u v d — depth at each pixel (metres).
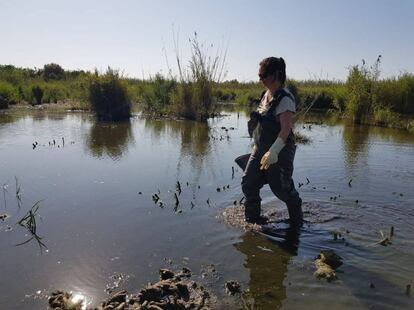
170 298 3.40
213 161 8.30
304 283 3.69
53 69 38.81
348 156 9.02
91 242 4.46
